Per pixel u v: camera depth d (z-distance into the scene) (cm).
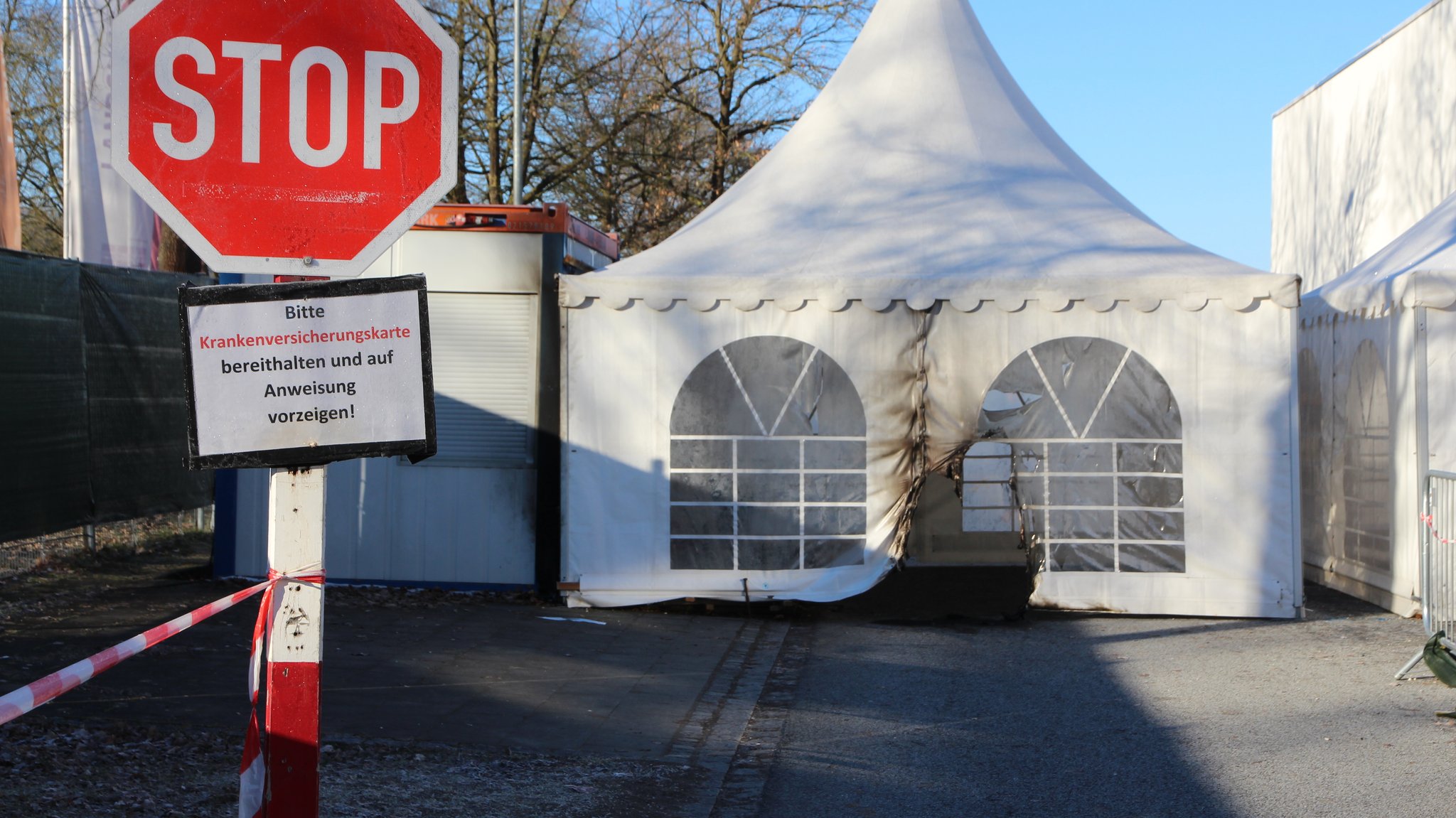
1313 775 522
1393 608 958
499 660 735
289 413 280
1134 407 923
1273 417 912
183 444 1120
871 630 887
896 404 932
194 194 302
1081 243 983
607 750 546
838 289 930
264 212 305
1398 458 953
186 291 276
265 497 995
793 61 2367
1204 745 574
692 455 938
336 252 309
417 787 466
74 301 944
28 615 789
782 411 935
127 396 1023
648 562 938
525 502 998
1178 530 920
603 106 2339
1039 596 927
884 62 1148
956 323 932
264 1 304
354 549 1002
